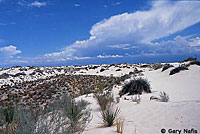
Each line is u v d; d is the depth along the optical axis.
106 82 25.44
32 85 26.62
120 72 43.56
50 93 18.75
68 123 4.44
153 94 12.16
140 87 13.30
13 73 41.69
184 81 17.95
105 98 7.56
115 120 5.26
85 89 17.58
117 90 15.14
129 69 46.59
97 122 5.31
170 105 6.42
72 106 5.00
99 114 6.53
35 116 3.71
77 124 4.54
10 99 15.88
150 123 4.49
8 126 3.04
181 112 5.18
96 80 29.44
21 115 3.41
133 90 13.03
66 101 5.91
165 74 23.91
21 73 40.94
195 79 17.88
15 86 24.98
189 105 5.95
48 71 48.91
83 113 5.39
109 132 4.09
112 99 8.68
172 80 19.44
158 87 16.00
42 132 3.13
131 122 4.80
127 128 4.29
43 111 3.97
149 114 5.47
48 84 26.19
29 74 41.72
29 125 3.10
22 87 25.16
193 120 4.33
